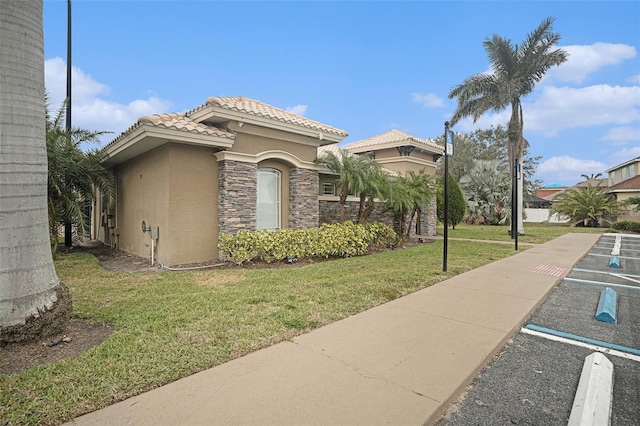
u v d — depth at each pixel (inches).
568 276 358.9
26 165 161.8
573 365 160.1
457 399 130.8
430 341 175.8
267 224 467.5
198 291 267.9
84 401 119.4
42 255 167.9
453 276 332.8
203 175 407.5
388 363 150.9
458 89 900.6
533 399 131.6
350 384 133.0
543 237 764.0
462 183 1342.3
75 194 474.6
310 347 166.2
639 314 235.8
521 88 840.3
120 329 186.2
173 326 189.8
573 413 121.0
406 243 637.3
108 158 487.2
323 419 111.2
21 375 134.9
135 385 129.8
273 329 187.0
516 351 175.0
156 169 408.8
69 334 178.4
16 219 159.2
